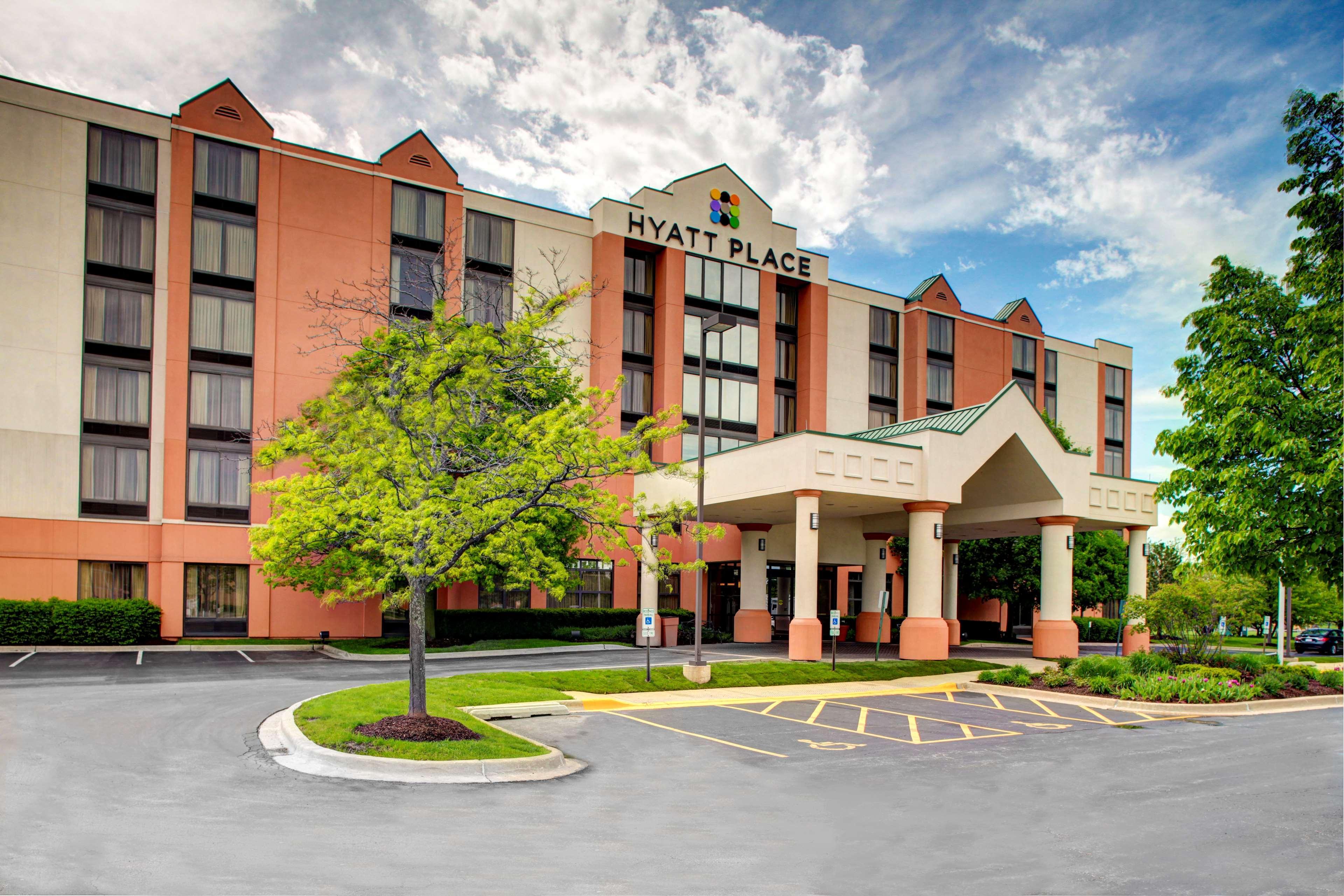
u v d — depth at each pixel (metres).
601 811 9.32
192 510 29.02
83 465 28.12
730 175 40.22
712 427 38.47
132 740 12.05
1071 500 29.14
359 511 13.03
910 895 6.80
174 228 29.28
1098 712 18.55
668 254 38.06
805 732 15.23
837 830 8.80
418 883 6.65
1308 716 18.66
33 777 9.67
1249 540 17.36
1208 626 23.78
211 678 19.95
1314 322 15.85
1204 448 18.11
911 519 27.05
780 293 42.56
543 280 35.72
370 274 30.66
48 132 28.19
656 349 37.97
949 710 18.41
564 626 32.56
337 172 31.73
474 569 14.62
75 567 27.77
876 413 44.44
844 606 41.78
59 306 28.06
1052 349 51.28
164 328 29.23
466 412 14.79
